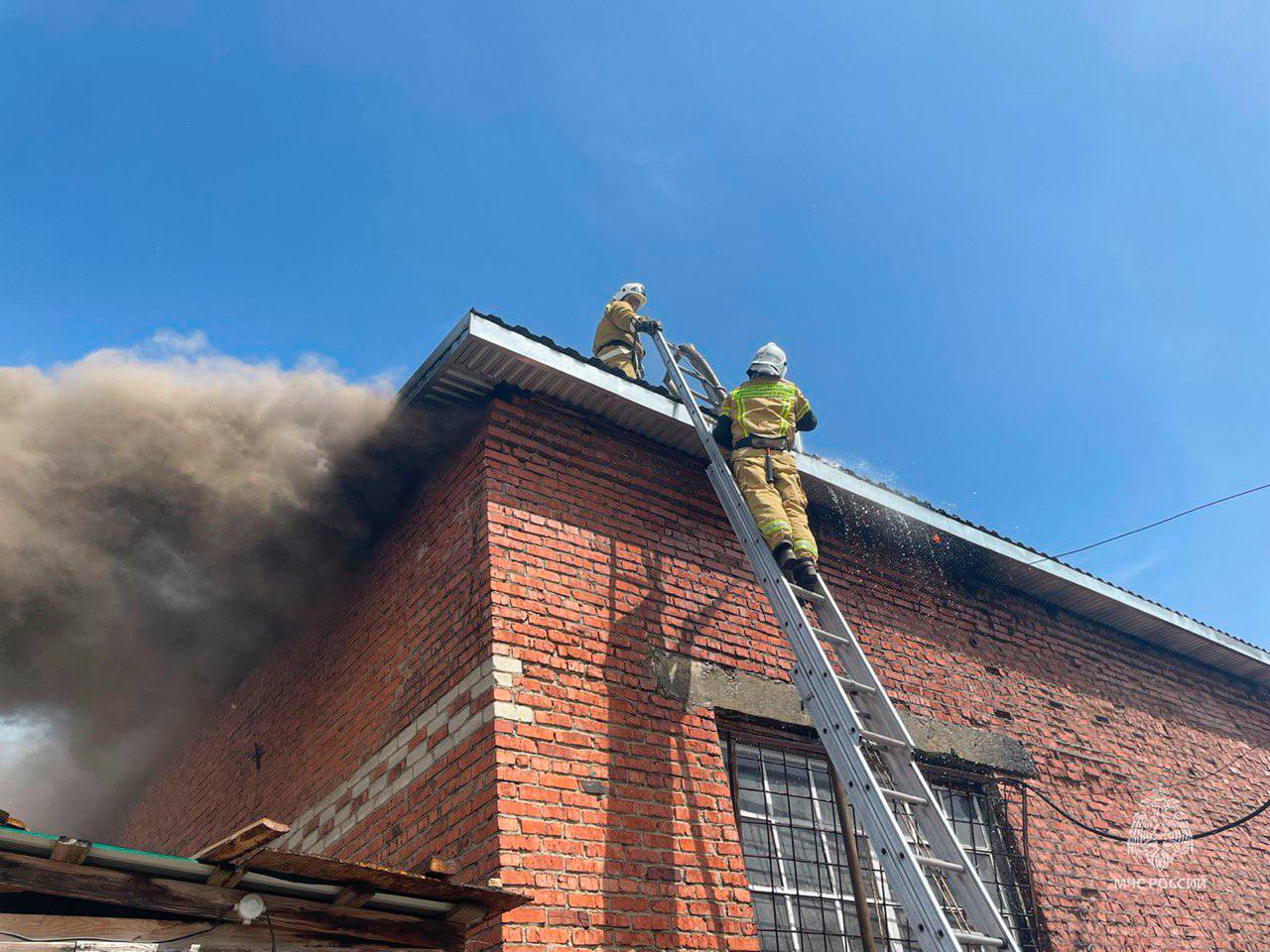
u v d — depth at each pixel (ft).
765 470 17.93
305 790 20.52
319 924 10.83
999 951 11.98
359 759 18.81
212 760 26.20
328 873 10.43
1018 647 26.43
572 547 18.26
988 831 22.39
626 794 16.15
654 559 19.45
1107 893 22.99
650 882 15.56
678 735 17.53
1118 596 28.48
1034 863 22.17
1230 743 30.68
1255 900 26.45
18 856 8.99
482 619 16.55
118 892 9.36
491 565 16.93
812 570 16.35
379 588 20.61
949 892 13.09
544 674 16.39
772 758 19.25
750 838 17.88
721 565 20.62
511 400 19.24
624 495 19.86
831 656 21.35
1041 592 28.02
